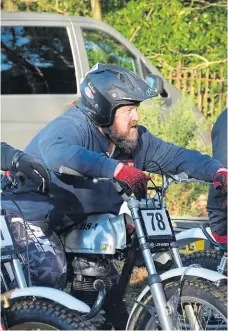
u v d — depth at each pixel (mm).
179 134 16031
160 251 7734
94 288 7902
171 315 7211
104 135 7953
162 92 17156
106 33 16812
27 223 7844
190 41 23672
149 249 7375
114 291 7918
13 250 7293
